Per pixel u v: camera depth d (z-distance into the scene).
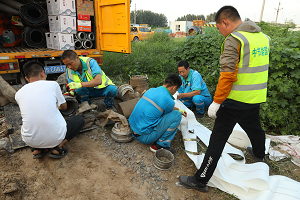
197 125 3.54
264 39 2.00
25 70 2.35
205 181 2.21
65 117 3.20
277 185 2.22
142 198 2.21
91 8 5.11
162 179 2.48
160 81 5.40
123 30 4.69
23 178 2.35
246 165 2.42
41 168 2.53
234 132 3.08
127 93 4.20
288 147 3.09
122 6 4.57
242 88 2.00
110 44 5.21
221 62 1.88
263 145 2.55
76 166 2.59
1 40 5.47
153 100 2.67
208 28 10.79
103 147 3.00
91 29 5.41
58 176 2.42
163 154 2.82
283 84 3.73
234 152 2.79
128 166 2.66
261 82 2.02
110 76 6.23
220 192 2.33
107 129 3.41
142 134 2.79
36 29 5.35
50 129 2.33
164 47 9.18
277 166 2.78
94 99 4.41
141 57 7.36
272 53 3.94
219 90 1.94
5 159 2.60
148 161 2.78
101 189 2.28
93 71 3.29
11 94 3.58
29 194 2.16
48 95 2.32
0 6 5.18
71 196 2.17
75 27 4.93
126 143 3.12
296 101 3.86
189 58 6.48
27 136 2.30
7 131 3.03
